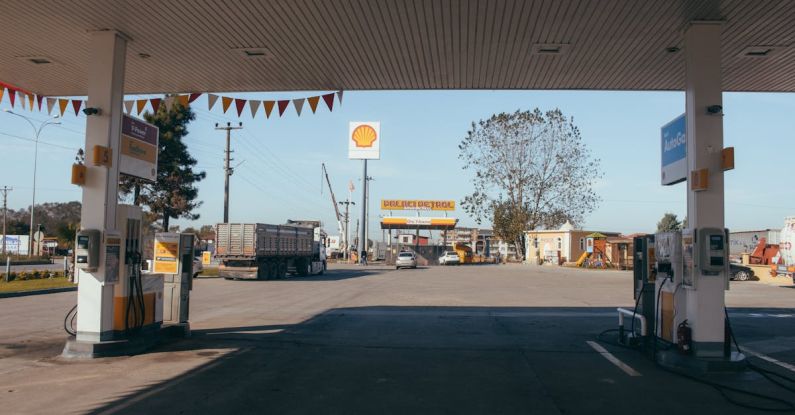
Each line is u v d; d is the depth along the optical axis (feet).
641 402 20.92
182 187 107.55
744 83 37.81
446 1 25.71
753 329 40.22
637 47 31.40
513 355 29.68
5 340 33.09
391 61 34.40
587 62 34.12
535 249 194.39
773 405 20.59
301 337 34.86
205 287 79.56
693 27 27.40
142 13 27.25
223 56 33.68
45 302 53.93
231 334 35.83
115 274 29.04
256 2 26.03
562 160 176.96
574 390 22.58
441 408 19.90
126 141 30.45
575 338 35.17
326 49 32.37
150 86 40.45
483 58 33.71
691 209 26.76
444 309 51.75
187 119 108.68
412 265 151.53
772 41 29.76
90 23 28.50
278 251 99.35
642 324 30.09
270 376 24.45
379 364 27.17
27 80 38.40
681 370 25.91
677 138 28.99
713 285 25.94
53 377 23.99
